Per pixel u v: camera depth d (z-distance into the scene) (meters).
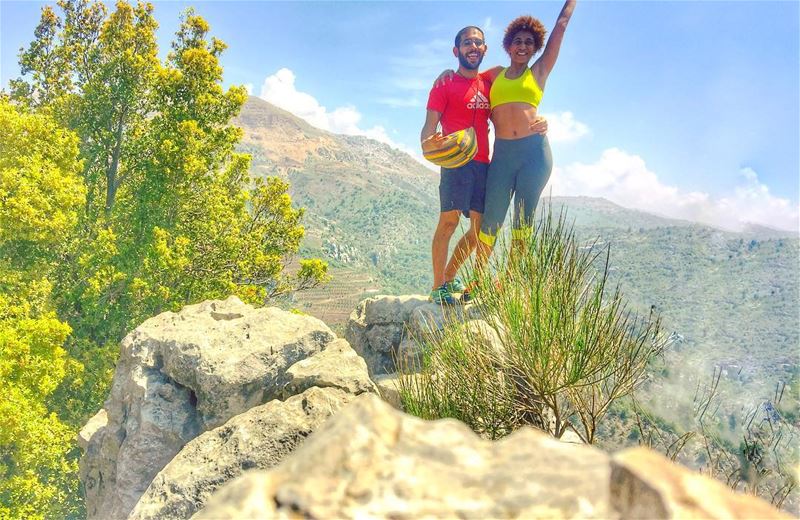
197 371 5.42
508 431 4.10
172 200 24.98
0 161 19.58
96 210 26.84
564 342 3.69
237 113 27.25
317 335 5.75
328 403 4.65
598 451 0.80
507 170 5.55
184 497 4.11
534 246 4.03
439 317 5.79
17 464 17.16
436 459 0.80
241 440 4.39
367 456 0.80
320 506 0.71
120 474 5.34
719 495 0.66
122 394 5.95
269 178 27.81
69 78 28.00
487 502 0.72
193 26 27.59
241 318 6.14
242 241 26.06
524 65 5.62
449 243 6.10
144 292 21.73
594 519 0.67
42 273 21.66
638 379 3.63
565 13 5.70
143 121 27.89
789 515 0.64
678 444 3.12
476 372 4.13
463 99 5.62
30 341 16.81
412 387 4.40
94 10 27.95
